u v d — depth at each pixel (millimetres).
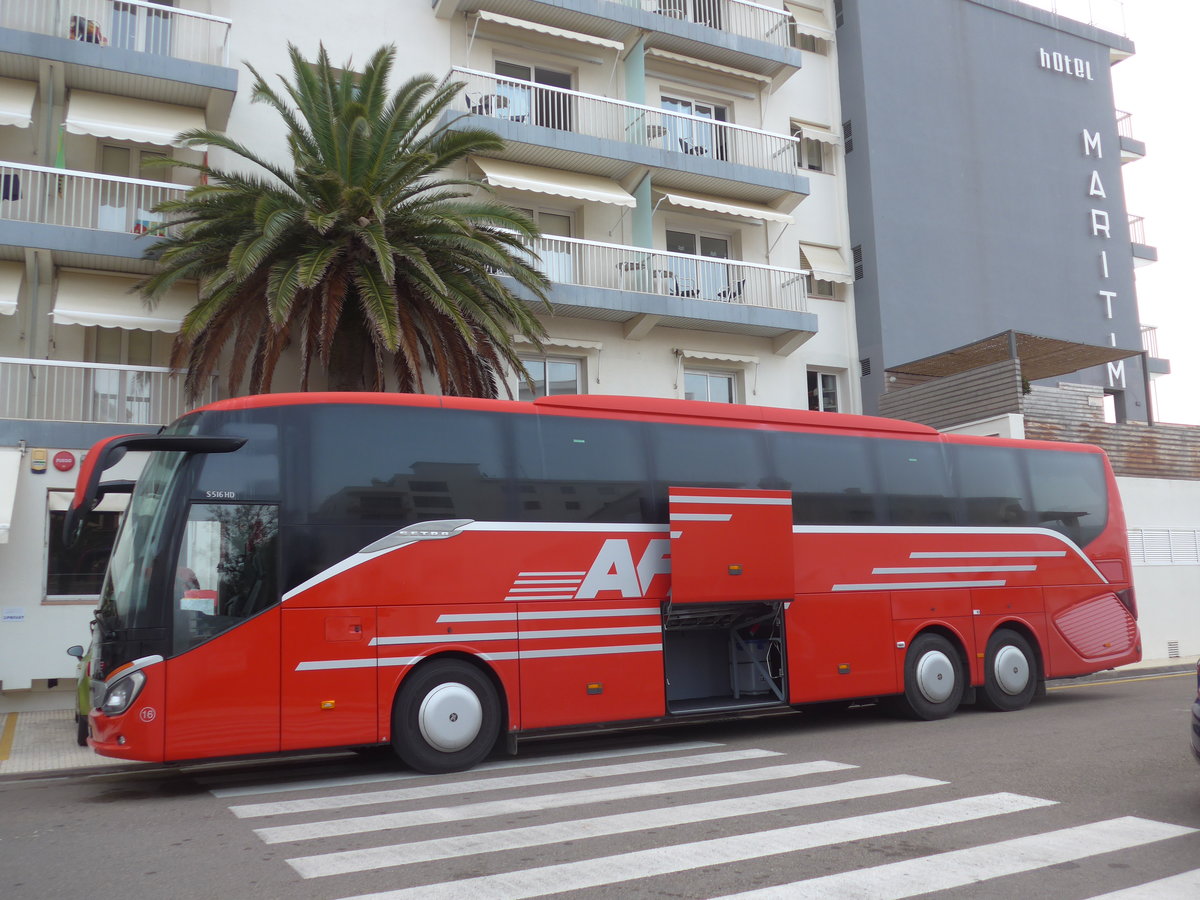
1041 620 13758
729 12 24812
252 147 18812
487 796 8008
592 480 10430
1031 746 10062
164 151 18219
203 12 18781
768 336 23219
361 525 9148
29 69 16703
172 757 8109
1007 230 27062
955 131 26781
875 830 6520
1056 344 21406
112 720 8125
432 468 9594
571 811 7297
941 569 12891
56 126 17312
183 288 17062
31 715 14492
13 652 14789
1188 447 22875
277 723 8508
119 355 17391
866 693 11945
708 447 11258
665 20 22484
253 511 8789
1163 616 21156
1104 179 29422
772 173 23047
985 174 27047
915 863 5734
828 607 11797
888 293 24547
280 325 14359
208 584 8500
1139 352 22203
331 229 15602
